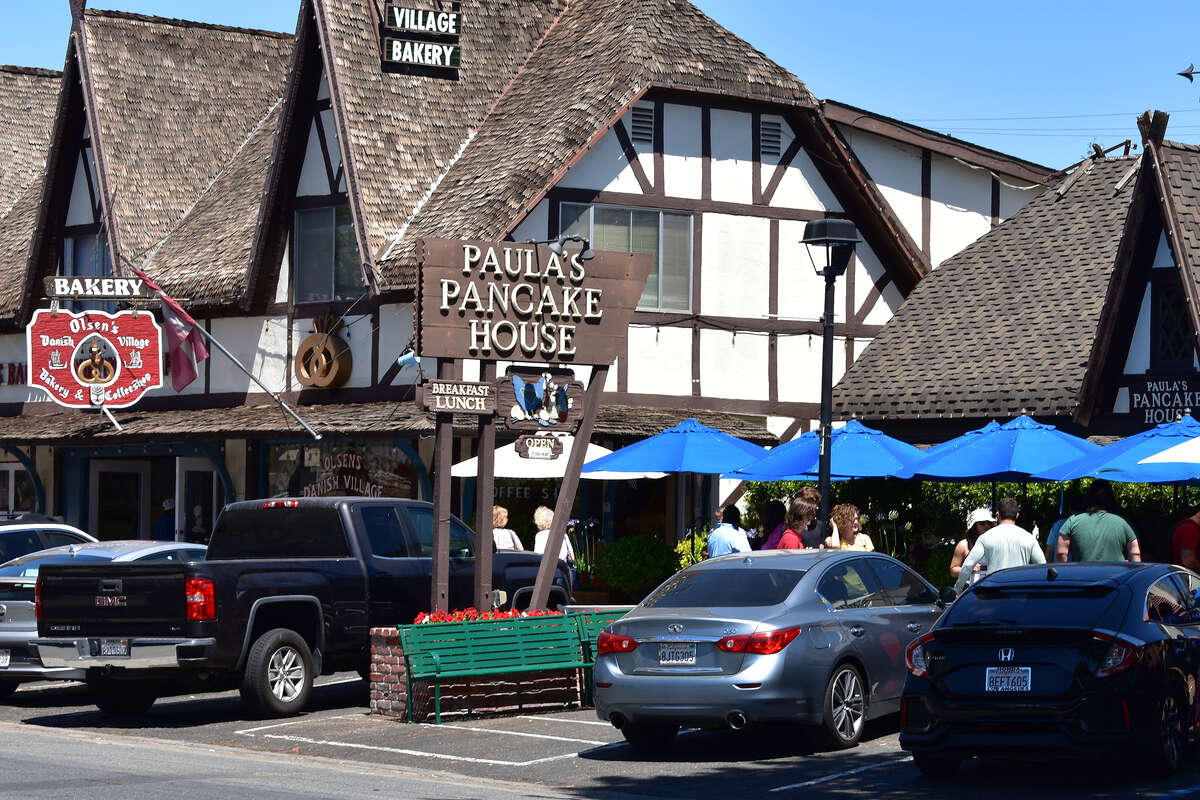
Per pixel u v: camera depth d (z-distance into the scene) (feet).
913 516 79.46
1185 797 37.68
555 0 106.93
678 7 100.07
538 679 56.59
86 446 105.29
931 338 93.25
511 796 39.60
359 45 95.55
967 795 38.73
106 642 53.52
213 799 37.78
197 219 106.73
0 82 133.69
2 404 114.32
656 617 45.44
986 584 42.19
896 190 101.55
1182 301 81.35
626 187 92.89
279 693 55.26
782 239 97.71
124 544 64.03
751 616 44.91
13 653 59.52
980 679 39.73
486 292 60.59
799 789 40.55
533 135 91.45
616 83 91.61
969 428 87.25
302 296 95.30
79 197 109.40
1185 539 53.67
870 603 48.91
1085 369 83.20
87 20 110.52
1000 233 100.17
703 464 74.69
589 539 90.84
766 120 97.50
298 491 96.22
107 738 51.55
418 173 93.45
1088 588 40.65
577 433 63.05
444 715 54.13
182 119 112.57
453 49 98.78
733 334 95.86
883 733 50.01
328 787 40.45
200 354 96.53
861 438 70.23
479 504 59.82
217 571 53.47
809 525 60.39
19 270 114.93
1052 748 38.75
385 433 83.87
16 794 38.27
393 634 54.80
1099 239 94.43
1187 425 62.69
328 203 93.71
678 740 49.83
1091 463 62.13
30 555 62.80
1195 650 41.96
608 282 63.62
